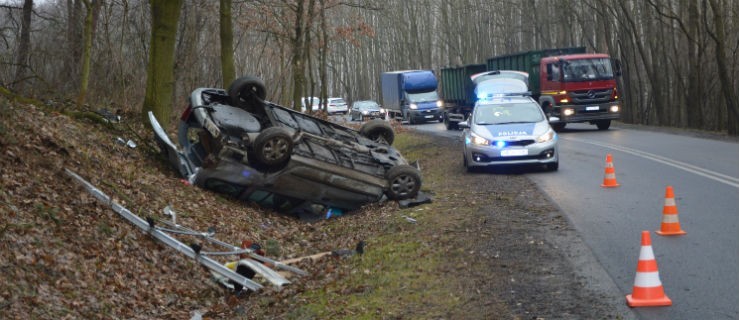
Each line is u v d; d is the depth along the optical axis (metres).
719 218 11.64
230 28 22.52
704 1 35.72
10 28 21.73
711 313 7.05
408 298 7.96
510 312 7.27
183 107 26.31
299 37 30.38
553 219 12.11
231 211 13.17
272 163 13.53
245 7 31.14
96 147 13.28
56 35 24.53
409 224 12.24
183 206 12.27
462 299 7.81
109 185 11.20
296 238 12.69
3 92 13.49
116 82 23.38
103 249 9.06
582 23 52.94
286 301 8.54
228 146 13.45
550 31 69.25
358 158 14.81
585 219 12.09
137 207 11.09
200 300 9.09
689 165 18.73
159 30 16.61
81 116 15.22
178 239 10.72
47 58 22.78
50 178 10.18
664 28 49.16
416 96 51.19
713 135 29.19
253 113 15.03
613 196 14.42
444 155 24.88
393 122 40.56
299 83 30.62
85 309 7.72
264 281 9.80
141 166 13.76
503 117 19.86
